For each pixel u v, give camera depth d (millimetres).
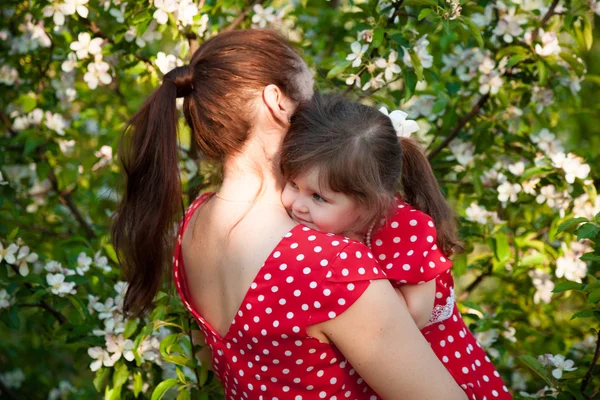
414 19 2320
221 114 1297
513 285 2650
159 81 2479
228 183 1334
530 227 2559
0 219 2471
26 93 2713
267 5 2582
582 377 1897
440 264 1313
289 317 1184
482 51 2336
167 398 2961
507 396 1471
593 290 1685
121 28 2398
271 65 1308
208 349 1861
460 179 2496
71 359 3514
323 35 3016
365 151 1256
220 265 1295
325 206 1272
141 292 1472
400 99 2398
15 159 2717
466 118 2418
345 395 1266
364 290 1157
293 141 1278
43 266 2301
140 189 1380
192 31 2305
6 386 3133
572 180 2219
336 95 1360
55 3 2297
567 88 2512
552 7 2322
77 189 2920
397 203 1378
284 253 1205
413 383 1180
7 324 2246
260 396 1282
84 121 2924
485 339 2289
